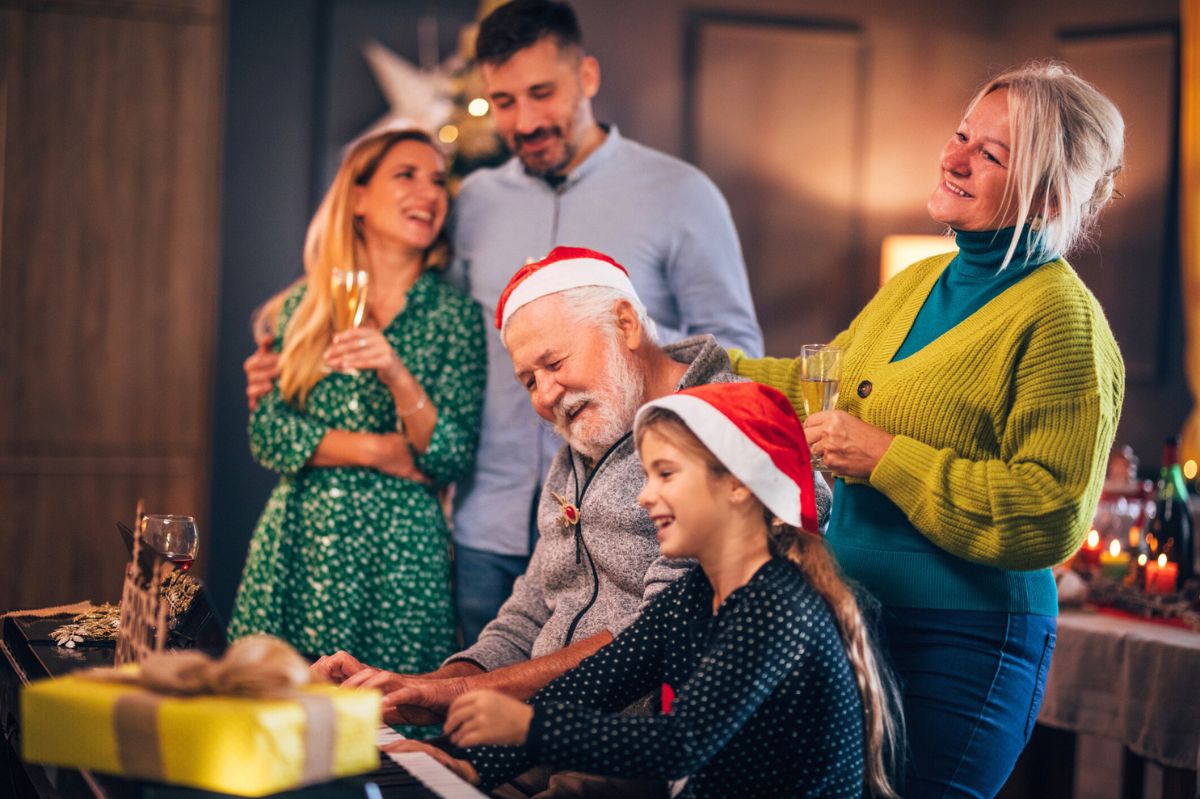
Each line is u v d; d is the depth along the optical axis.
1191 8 5.53
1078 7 5.89
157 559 1.51
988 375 1.95
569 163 3.10
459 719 1.47
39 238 4.82
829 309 6.04
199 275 4.98
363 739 1.21
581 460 2.11
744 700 1.52
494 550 3.07
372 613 2.95
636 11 5.80
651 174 3.09
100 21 4.86
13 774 1.94
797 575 1.62
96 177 4.87
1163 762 2.58
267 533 3.00
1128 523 3.17
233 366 5.16
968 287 2.05
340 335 2.86
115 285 4.90
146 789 1.22
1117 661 2.68
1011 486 1.86
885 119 6.06
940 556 1.96
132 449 4.94
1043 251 1.97
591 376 2.02
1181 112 5.60
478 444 3.11
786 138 5.96
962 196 2.01
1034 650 1.97
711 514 1.59
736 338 3.09
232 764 1.13
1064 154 1.92
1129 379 5.68
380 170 3.12
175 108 4.95
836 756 1.61
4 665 2.12
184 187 4.96
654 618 1.75
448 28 5.36
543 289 2.04
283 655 1.22
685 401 1.60
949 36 6.10
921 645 1.96
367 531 2.96
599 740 1.46
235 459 5.14
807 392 2.06
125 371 4.92
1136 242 5.68
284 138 5.22
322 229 3.15
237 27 5.15
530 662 1.91
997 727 1.94
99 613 2.29
